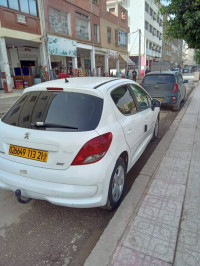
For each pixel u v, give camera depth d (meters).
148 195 2.75
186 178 3.16
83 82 2.72
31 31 13.98
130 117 2.93
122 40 28.70
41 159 2.16
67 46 17.41
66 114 2.29
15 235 2.27
